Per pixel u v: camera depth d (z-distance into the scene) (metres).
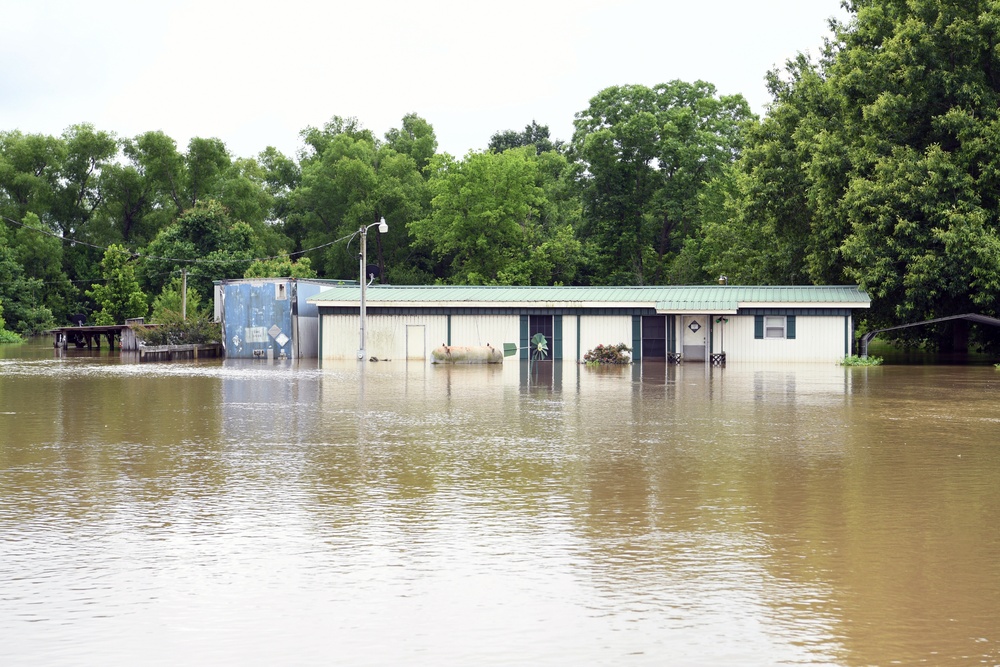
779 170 57.91
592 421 21.97
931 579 9.25
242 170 118.06
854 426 20.98
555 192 106.25
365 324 52.81
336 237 106.50
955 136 48.22
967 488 13.64
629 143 85.88
